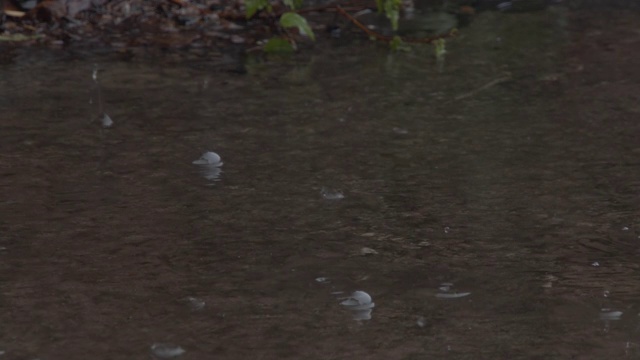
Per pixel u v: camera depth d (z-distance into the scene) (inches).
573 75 238.4
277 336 119.1
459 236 150.3
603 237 150.3
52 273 135.4
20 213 155.1
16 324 121.0
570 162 182.2
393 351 115.6
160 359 112.9
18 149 182.9
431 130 198.7
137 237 147.6
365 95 221.1
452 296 130.6
